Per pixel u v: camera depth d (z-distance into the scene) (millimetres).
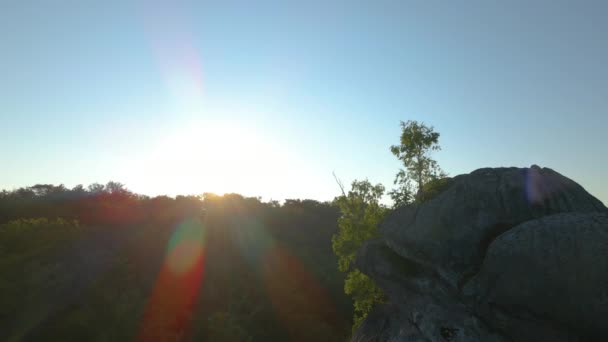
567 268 7648
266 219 72750
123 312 27938
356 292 24906
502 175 10992
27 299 26594
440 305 11664
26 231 38094
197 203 77125
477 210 10656
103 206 63094
